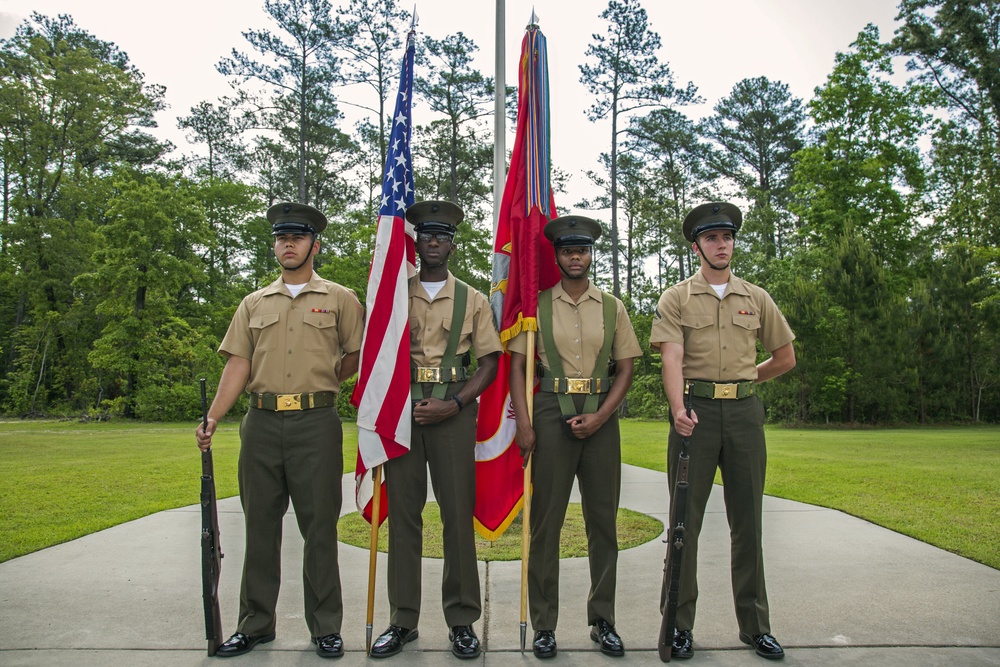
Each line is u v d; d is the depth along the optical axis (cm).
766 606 349
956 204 2570
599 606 353
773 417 2361
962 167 2633
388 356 359
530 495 362
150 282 2692
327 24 2891
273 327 360
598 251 3734
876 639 353
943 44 2475
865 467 972
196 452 1256
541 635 343
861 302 2275
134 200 2727
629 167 3528
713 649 345
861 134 2869
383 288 367
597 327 368
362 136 3353
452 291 378
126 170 3238
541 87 424
